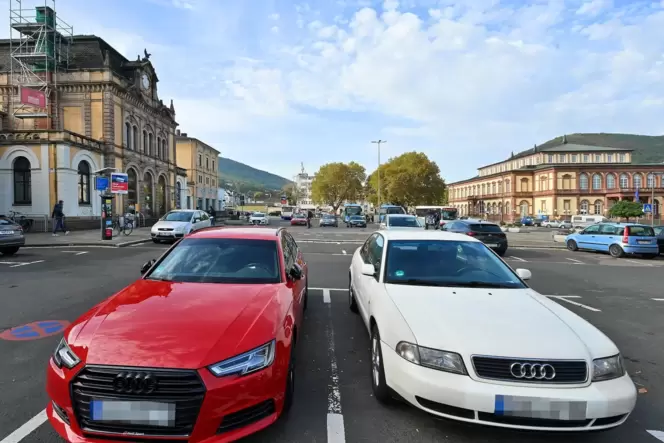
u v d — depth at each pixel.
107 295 7.67
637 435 3.18
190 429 2.57
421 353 3.06
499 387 2.81
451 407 2.89
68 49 30.17
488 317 3.38
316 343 5.26
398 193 68.62
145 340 2.77
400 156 74.44
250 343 2.86
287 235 6.03
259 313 3.26
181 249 4.68
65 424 2.69
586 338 3.15
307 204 172.00
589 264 14.55
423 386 2.96
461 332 3.12
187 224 18.77
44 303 7.04
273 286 3.99
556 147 81.06
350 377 4.23
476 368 2.89
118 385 2.55
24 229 23.09
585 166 70.06
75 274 9.97
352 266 6.86
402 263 4.60
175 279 4.12
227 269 4.31
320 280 9.89
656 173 69.50
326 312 6.82
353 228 40.16
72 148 25.33
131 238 19.70
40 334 5.37
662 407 3.66
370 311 4.23
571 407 2.76
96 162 28.14
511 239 26.78
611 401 2.80
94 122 29.27
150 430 2.56
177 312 3.19
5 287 8.38
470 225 16.64
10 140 24.30
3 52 31.03
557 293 9.05
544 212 72.88
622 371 3.03
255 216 43.34
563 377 2.85
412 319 3.36
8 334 5.37
